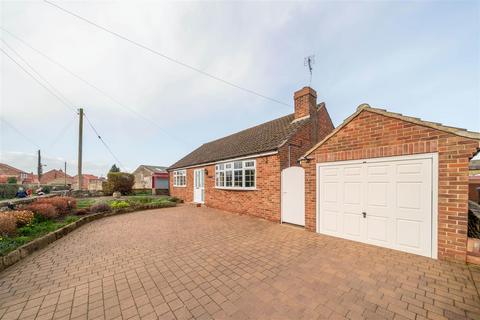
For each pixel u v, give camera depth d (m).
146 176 32.97
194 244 5.11
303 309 2.43
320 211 5.84
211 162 11.60
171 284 3.10
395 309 2.40
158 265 3.84
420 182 4.05
